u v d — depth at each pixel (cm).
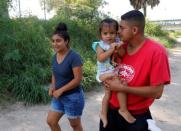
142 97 318
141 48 311
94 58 1093
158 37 2427
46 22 1229
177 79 1098
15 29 899
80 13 1451
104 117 338
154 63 304
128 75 314
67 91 440
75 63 434
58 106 452
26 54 856
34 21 1099
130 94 318
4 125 605
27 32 924
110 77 320
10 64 804
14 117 646
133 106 321
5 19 845
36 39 928
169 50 2041
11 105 704
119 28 316
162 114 702
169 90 920
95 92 862
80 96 448
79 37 1288
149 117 331
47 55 902
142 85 312
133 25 302
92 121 643
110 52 326
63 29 437
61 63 438
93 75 912
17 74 793
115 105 332
